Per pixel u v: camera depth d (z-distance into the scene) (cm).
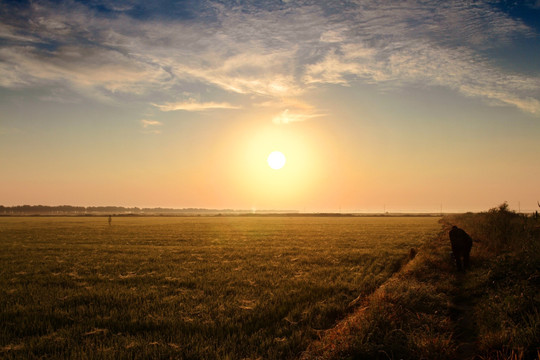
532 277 1110
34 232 4741
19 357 749
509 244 1847
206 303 1150
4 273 1742
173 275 1669
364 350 699
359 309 1007
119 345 805
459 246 1576
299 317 982
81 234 4406
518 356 650
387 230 5147
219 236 4125
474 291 1162
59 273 1733
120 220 9925
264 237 3956
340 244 3102
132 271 1806
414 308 980
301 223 8181
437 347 695
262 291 1309
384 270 1711
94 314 1051
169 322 957
